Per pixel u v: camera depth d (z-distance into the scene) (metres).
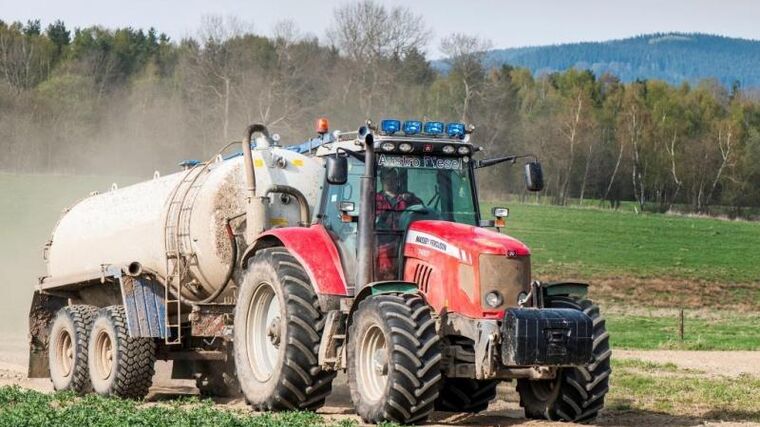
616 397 20.03
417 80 107.38
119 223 20.55
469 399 17.03
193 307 18.83
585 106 136.12
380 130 15.73
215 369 19.84
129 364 18.58
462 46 109.50
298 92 96.69
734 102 158.50
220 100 96.38
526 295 14.50
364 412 14.62
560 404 15.20
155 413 14.63
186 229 18.78
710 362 28.89
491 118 108.94
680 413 17.78
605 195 127.75
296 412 14.99
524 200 112.81
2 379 22.89
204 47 100.62
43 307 22.83
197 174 19.36
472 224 15.87
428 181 15.81
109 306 20.25
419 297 14.55
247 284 16.86
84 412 14.72
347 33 98.81
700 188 132.50
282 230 16.59
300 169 18.88
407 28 99.50
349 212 15.87
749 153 132.88
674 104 149.50
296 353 15.59
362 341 14.80
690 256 77.38
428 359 14.07
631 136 133.12
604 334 14.98
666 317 50.19
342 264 15.86
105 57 137.12
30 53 132.00
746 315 53.66
